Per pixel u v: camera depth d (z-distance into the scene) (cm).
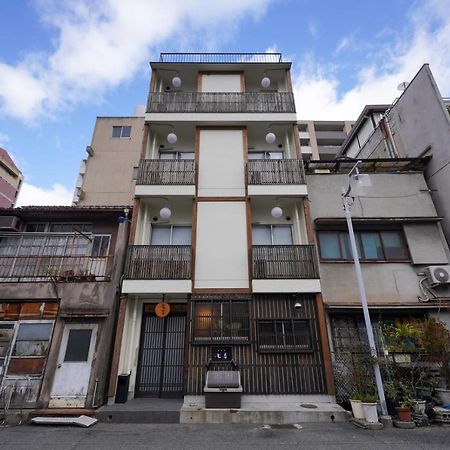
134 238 953
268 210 1091
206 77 1292
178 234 1065
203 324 848
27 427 659
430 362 764
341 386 783
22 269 921
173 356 908
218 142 1130
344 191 882
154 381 879
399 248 1013
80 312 843
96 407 738
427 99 1154
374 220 1012
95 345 809
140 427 651
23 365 790
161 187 1009
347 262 984
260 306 865
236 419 682
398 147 1295
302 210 1035
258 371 794
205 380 786
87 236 985
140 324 934
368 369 733
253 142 1225
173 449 522
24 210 996
